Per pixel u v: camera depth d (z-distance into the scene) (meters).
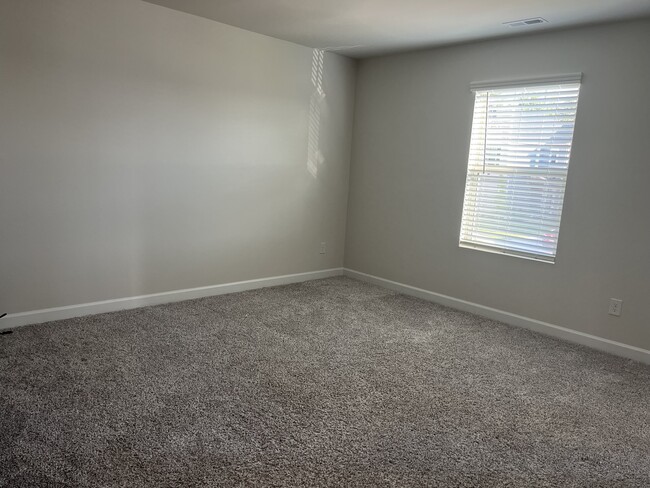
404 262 4.84
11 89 3.10
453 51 4.24
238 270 4.55
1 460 1.97
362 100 5.07
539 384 2.93
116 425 2.25
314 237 5.12
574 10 3.11
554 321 3.82
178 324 3.60
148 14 3.60
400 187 4.79
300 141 4.76
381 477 1.99
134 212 3.78
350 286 4.98
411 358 3.22
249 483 1.91
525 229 3.94
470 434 2.35
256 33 4.23
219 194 4.27
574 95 3.57
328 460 2.08
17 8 3.05
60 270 3.49
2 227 3.21
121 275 3.80
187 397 2.54
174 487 1.87
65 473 1.91
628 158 3.35
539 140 3.79
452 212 4.39
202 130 4.05
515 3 3.03
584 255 3.61
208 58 3.97
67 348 3.06
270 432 2.27
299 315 3.97
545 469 2.11
